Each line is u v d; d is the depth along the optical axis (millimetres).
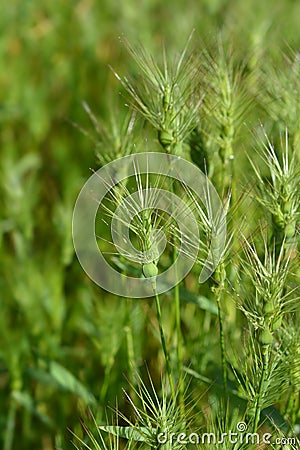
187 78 551
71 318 655
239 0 998
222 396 543
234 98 563
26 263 656
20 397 599
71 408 613
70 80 918
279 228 523
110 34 1017
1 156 786
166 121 537
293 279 541
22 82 916
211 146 573
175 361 583
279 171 524
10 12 1028
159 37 927
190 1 1046
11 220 676
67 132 863
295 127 583
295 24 893
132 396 571
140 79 572
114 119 573
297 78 602
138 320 603
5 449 599
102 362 590
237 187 585
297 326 523
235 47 620
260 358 503
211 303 569
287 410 536
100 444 538
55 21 1043
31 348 614
